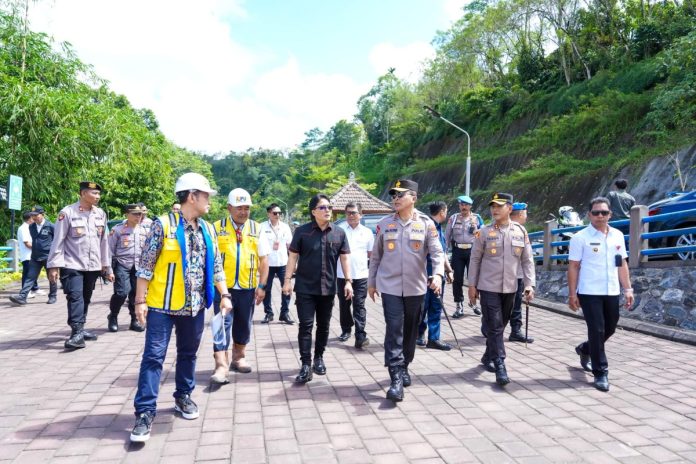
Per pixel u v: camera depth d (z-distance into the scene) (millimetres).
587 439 3508
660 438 3523
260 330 7508
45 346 6227
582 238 4855
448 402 4273
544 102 35094
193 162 59031
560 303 9211
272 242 8125
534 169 28500
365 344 6379
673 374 5047
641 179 20562
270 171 135000
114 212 25359
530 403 4250
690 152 18844
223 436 3549
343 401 4293
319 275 4871
